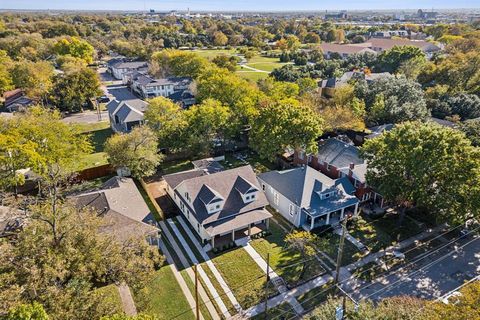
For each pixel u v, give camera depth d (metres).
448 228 36.22
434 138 32.62
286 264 30.95
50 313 17.22
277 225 36.88
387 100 59.53
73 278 19.94
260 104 57.22
